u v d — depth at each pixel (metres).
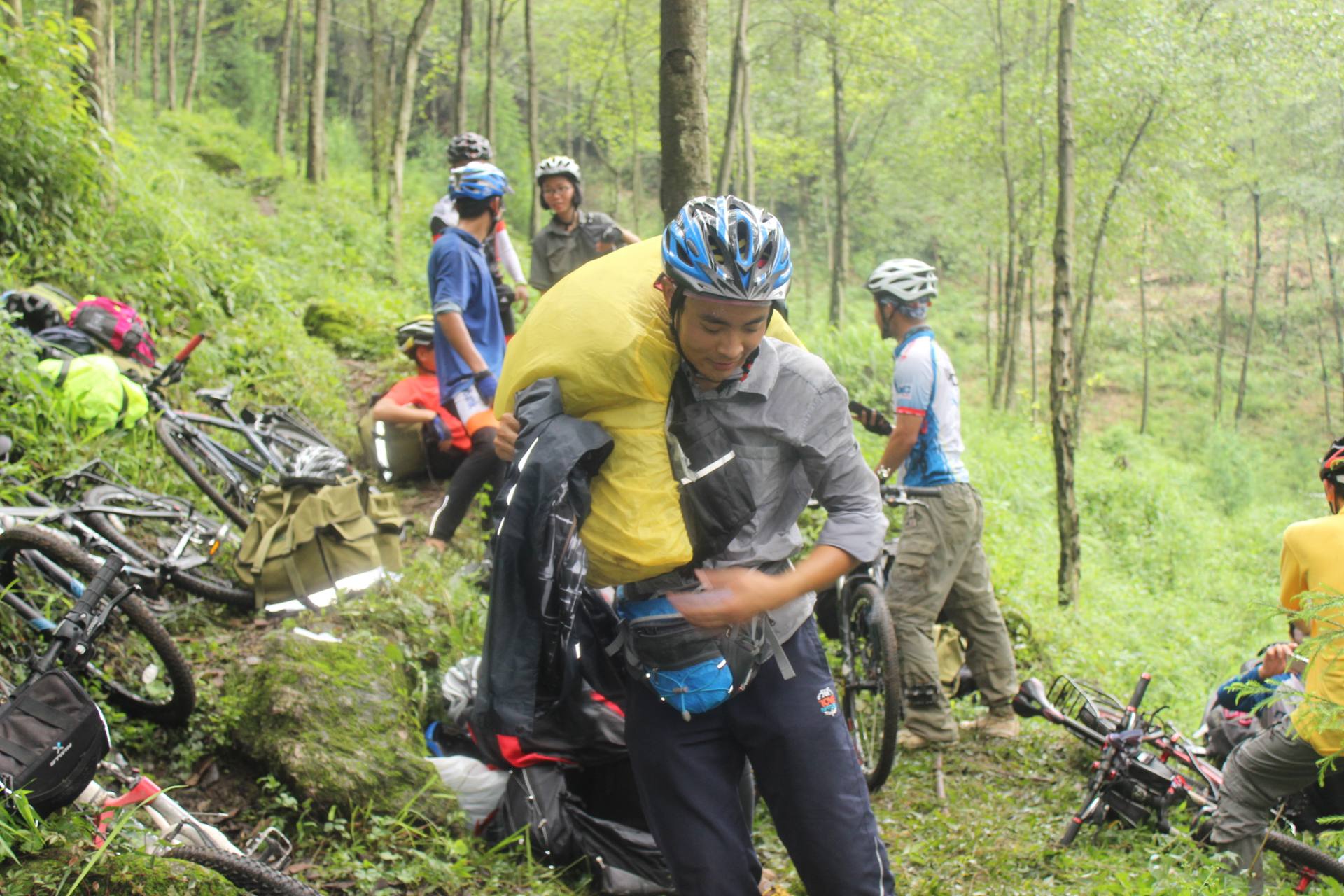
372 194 22.30
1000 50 19.08
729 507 2.16
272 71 37.44
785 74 22.97
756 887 2.35
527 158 37.22
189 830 2.97
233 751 3.66
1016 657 6.56
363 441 6.74
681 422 2.15
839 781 2.27
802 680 2.31
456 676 4.10
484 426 5.18
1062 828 4.11
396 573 4.83
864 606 4.67
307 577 4.49
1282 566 3.43
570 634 2.28
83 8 8.57
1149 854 3.72
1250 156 19.05
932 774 4.67
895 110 27.03
